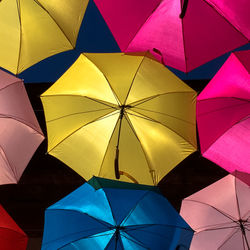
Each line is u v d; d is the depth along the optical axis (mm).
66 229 4508
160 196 4645
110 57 4777
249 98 4816
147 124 4824
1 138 4848
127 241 4457
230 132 4859
